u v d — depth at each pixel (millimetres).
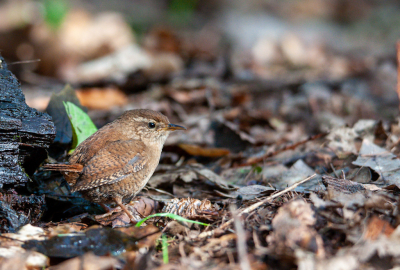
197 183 9805
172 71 18828
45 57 20734
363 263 5676
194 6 30891
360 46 26891
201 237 6832
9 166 7297
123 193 8477
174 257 6430
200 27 28062
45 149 8031
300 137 12586
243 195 8461
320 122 14422
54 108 10258
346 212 6422
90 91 16266
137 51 20453
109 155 8312
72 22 22359
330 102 16016
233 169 10734
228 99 15727
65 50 21047
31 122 7688
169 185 9891
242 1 32500
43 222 7922
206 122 13336
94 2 27984
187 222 7391
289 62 22625
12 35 21188
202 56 20391
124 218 8109
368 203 6473
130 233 6746
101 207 9031
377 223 6133
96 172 8039
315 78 18656
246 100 15391
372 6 33594
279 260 5863
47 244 6441
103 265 5859
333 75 19547
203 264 6023
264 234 6480
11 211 7172
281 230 6086
